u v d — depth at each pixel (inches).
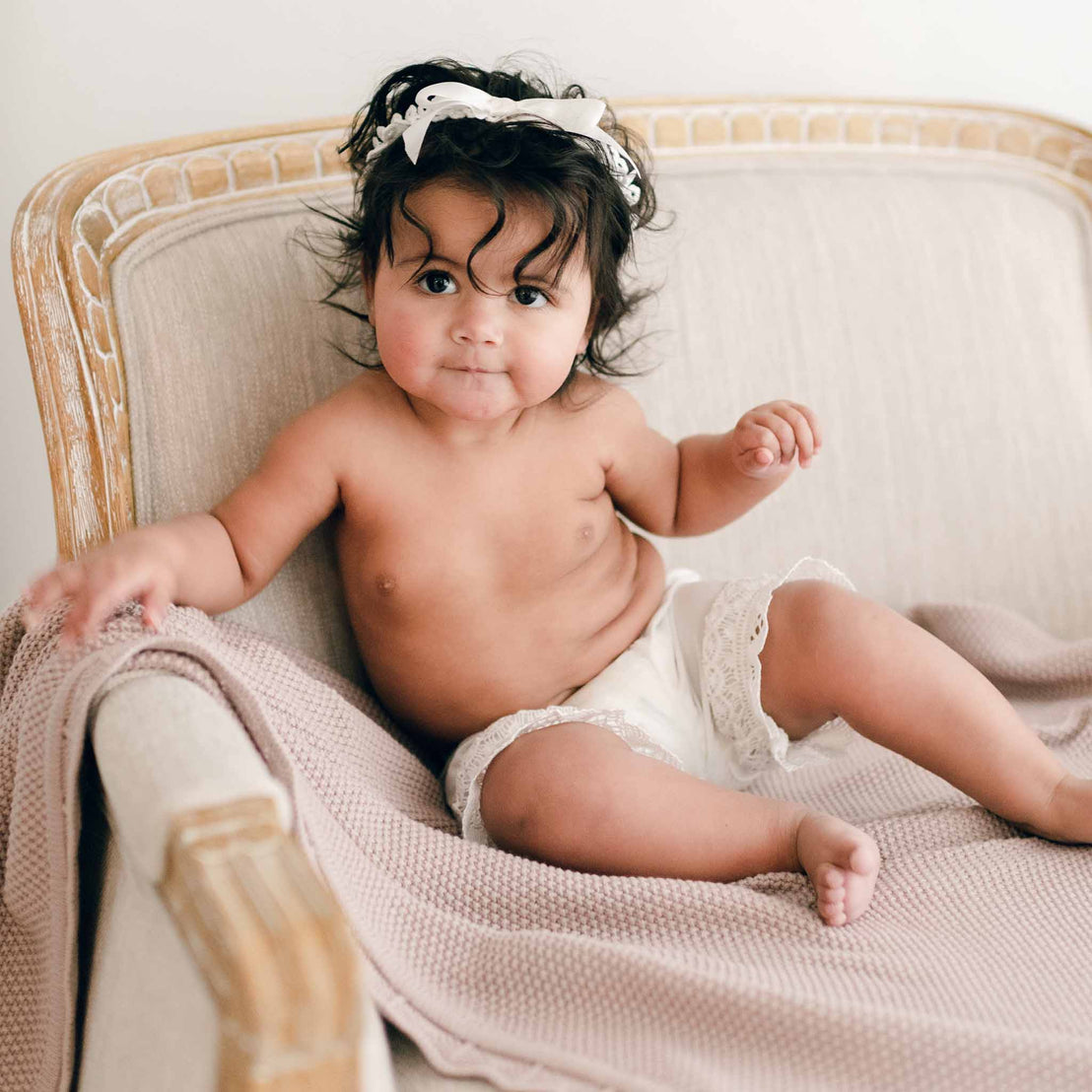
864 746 41.4
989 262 50.4
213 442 39.4
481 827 35.6
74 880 27.0
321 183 44.5
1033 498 50.3
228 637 34.2
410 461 38.0
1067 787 34.2
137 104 48.6
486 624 38.1
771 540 47.9
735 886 31.2
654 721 38.2
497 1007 27.7
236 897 19.7
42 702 27.5
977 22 55.2
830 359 48.4
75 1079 28.4
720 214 47.9
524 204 34.8
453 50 50.2
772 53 53.5
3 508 53.5
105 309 38.4
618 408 41.5
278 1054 18.8
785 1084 25.6
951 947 29.8
